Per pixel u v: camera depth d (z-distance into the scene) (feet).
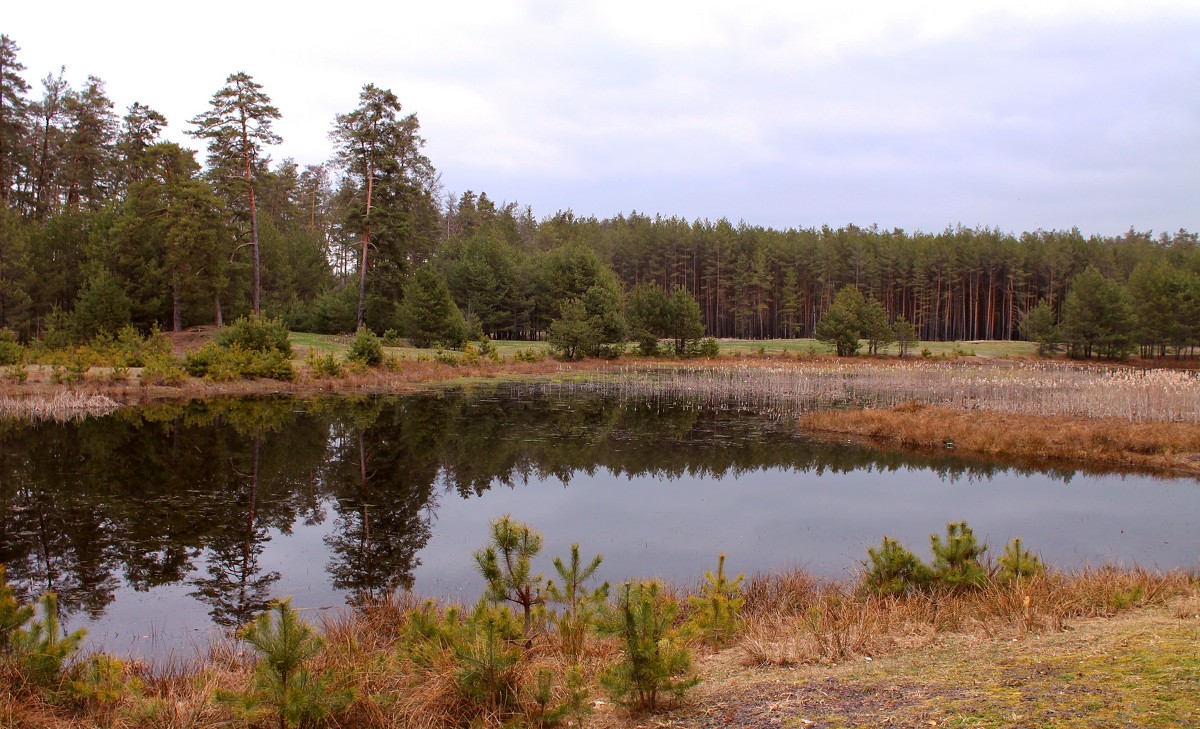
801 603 26.14
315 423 77.00
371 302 175.42
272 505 44.52
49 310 151.23
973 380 119.14
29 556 34.58
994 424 73.20
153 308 148.56
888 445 68.64
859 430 75.00
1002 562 25.99
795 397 107.14
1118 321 201.16
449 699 16.11
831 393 111.75
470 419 82.89
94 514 41.75
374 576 32.19
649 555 35.45
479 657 15.88
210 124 147.33
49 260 153.48
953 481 53.47
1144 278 219.41
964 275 296.30
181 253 147.13
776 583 28.63
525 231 354.54
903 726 12.45
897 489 50.78
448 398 103.24
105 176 192.34
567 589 22.31
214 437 67.46
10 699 16.21
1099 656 15.42
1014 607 21.36
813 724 13.19
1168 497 48.37
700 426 80.23
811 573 32.35
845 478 54.54
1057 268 288.10
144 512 42.39
